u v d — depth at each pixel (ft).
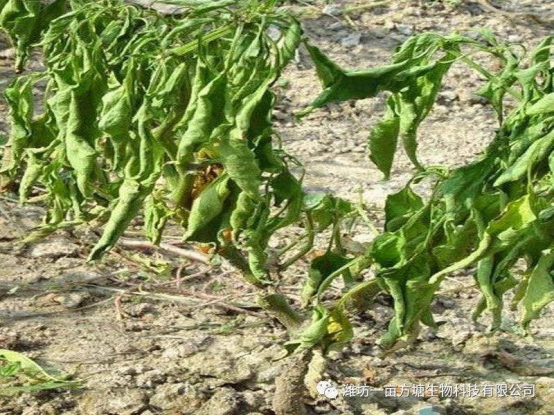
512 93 4.96
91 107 5.10
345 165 8.27
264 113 4.90
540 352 6.31
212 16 4.95
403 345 5.41
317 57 4.91
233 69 4.93
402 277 5.02
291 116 9.00
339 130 8.84
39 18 5.64
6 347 6.11
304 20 10.82
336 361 6.15
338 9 10.97
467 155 8.49
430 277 5.03
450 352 6.27
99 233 7.15
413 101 5.16
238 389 5.94
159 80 5.01
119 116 4.94
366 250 5.44
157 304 6.56
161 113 5.16
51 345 6.17
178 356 6.11
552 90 5.02
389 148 5.32
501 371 6.18
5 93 5.54
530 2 11.72
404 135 5.20
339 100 4.95
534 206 4.77
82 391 5.84
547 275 4.98
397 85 4.99
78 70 5.12
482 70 4.99
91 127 5.11
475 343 6.32
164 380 5.93
